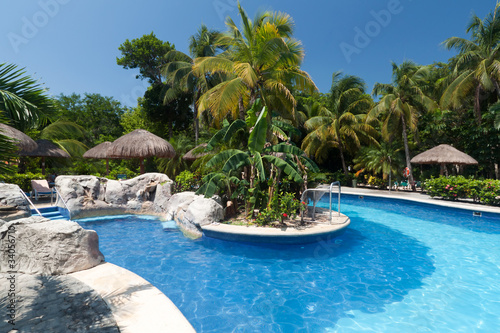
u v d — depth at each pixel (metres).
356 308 4.63
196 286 5.37
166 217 11.38
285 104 12.83
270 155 9.37
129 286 3.93
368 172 24.61
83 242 4.68
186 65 25.56
